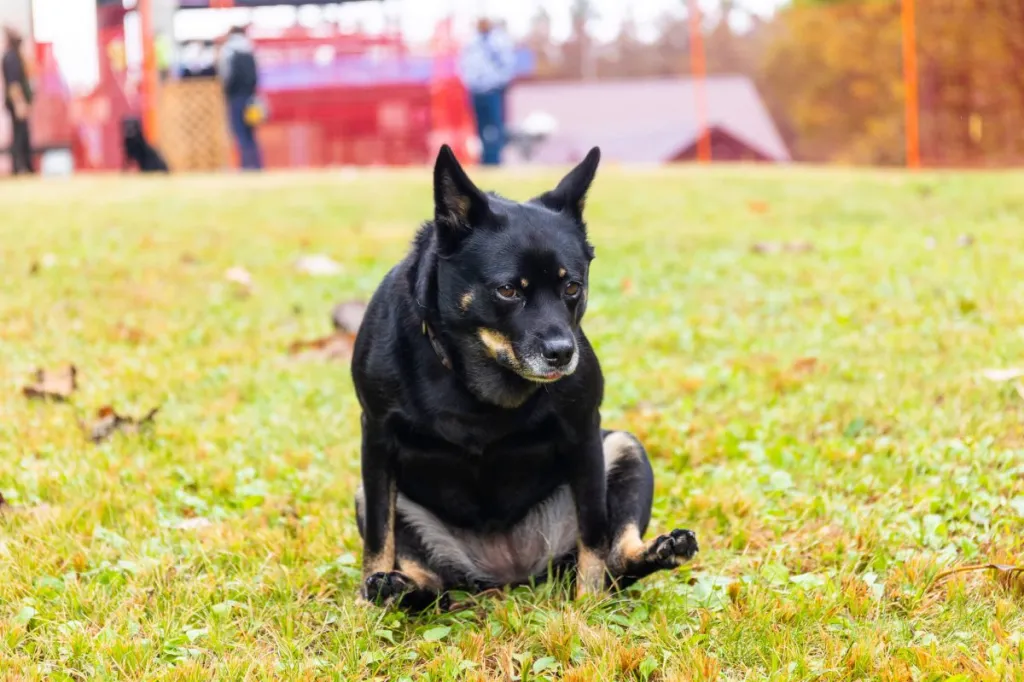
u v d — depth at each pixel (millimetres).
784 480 4969
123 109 29578
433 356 3859
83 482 5062
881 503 4707
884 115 44031
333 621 3840
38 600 3895
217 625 3764
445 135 36625
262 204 15281
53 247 10969
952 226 12375
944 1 34656
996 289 8555
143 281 9688
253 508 4902
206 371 7148
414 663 3604
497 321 3805
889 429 5730
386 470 3984
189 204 15062
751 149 51000
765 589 3869
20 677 3393
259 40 37531
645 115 54688
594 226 13500
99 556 4293
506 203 4090
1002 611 3668
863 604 3754
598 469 3977
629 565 3898
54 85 28906
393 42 37812
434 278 3900
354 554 4402
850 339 7492
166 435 5863
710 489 4965
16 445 5633
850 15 45000
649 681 3439
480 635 3629
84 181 18844
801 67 49219
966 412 5758
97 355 7406
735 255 11094
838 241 11742
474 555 4227
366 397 3938
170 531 4582
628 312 8898
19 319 8219
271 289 9656
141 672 3463
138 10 27359
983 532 4375
